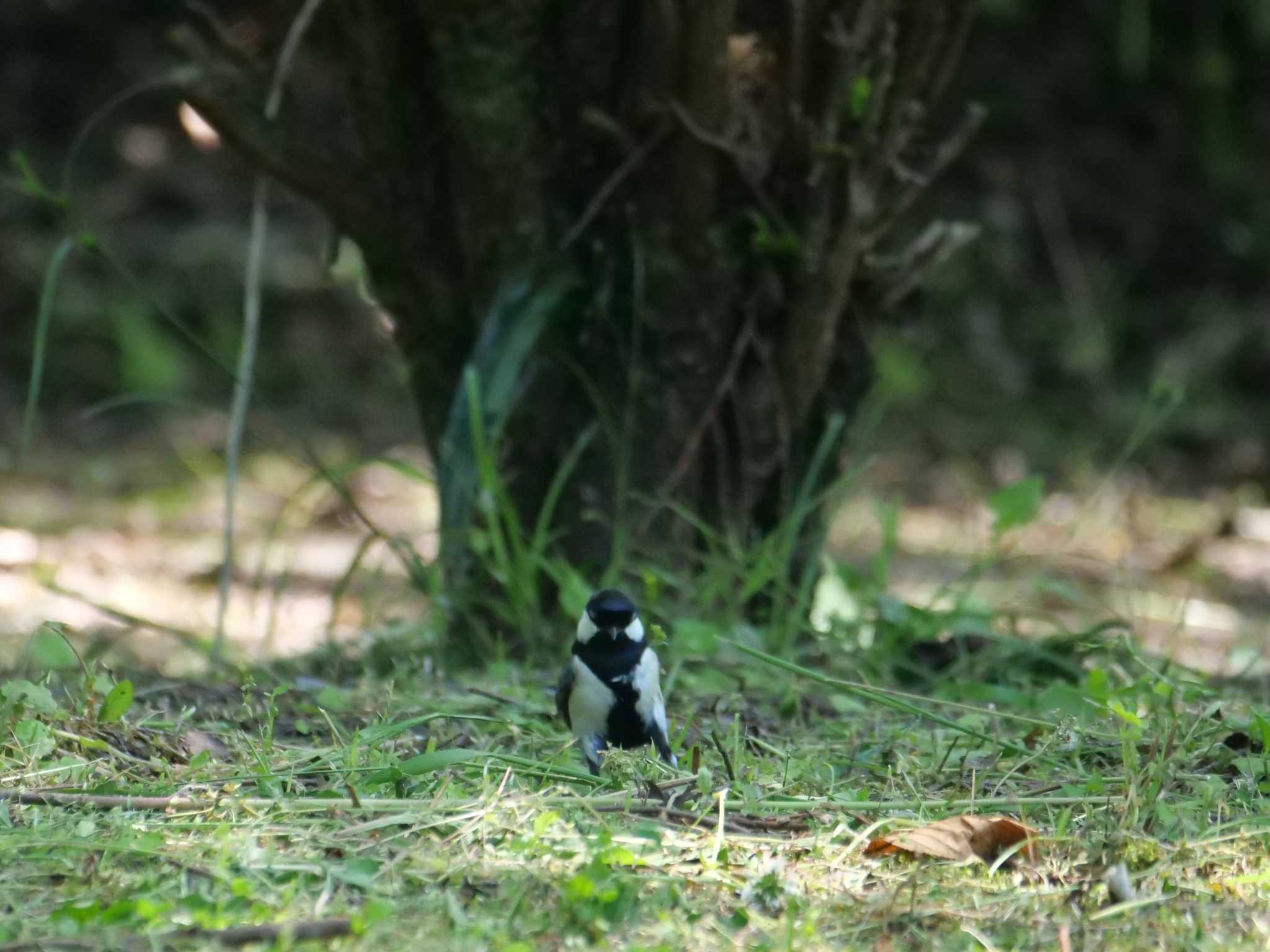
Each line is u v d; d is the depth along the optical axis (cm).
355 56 938
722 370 973
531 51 913
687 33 881
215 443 2091
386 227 959
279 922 500
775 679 874
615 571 922
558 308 951
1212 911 538
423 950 484
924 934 514
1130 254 2495
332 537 1717
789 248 928
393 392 2275
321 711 729
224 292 2367
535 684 873
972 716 789
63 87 2636
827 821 622
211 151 2603
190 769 676
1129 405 2231
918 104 942
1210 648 1251
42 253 2361
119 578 1465
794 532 941
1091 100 2606
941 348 2327
